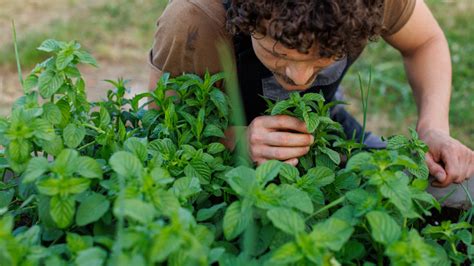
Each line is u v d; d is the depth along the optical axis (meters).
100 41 3.90
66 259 1.20
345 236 1.08
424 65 1.95
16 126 1.24
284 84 1.48
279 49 1.31
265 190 1.18
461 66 3.54
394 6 1.78
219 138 1.60
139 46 3.89
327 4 1.20
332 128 1.60
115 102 1.62
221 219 1.38
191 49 1.64
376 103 3.38
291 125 1.48
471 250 1.28
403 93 3.41
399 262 1.07
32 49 3.66
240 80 1.75
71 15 4.20
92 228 1.31
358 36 1.29
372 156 1.22
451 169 1.58
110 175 1.31
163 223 1.06
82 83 1.45
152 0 4.40
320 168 1.37
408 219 1.39
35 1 4.40
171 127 1.50
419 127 1.83
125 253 1.00
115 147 1.38
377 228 1.09
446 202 1.58
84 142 1.50
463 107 3.25
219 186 1.41
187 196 1.27
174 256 1.05
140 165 1.15
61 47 1.38
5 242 1.04
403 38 1.91
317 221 1.31
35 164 1.16
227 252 1.27
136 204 1.03
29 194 1.32
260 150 1.50
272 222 1.20
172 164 1.40
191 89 1.58
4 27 3.99
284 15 1.22
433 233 1.33
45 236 1.26
